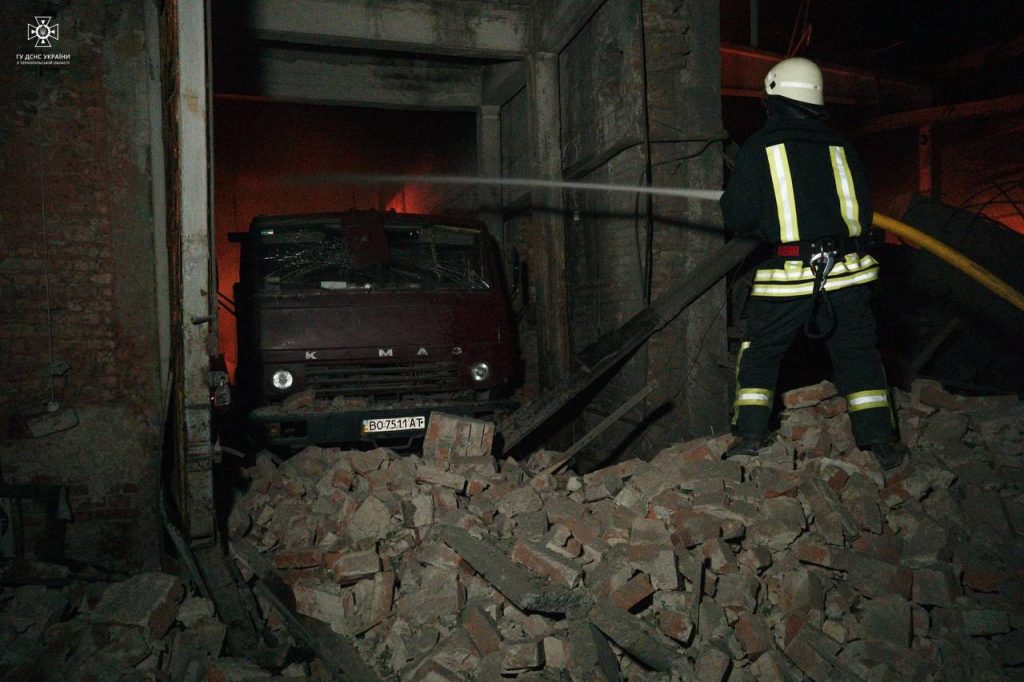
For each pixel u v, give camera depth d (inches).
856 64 435.5
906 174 434.3
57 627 123.8
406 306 217.2
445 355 215.8
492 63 325.7
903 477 128.8
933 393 150.9
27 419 177.8
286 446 195.2
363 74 328.2
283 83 317.7
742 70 331.0
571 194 266.4
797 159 123.2
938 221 228.5
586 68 247.1
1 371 176.2
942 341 210.7
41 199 178.4
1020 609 105.8
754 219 126.6
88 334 181.8
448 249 234.2
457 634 111.3
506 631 114.8
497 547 130.0
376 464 162.6
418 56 333.4
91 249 181.9
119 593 126.2
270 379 202.2
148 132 185.0
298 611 129.0
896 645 103.7
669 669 103.5
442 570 124.6
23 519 176.4
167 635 123.6
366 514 141.3
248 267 220.4
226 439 194.5
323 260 221.8
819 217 121.3
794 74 129.2
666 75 210.5
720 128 210.7
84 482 181.6
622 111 216.8
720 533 122.0
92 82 181.5
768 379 134.6
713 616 110.0
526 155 307.1
